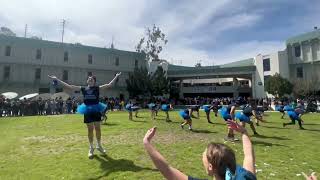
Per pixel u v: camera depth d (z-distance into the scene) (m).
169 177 2.74
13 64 52.62
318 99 44.31
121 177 6.98
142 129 15.48
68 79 57.50
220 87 63.06
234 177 2.54
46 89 54.50
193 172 7.48
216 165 2.55
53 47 56.22
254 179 2.56
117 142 11.45
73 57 58.16
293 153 10.03
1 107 31.33
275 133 15.23
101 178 6.96
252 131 15.82
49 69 55.69
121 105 40.03
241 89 61.03
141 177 6.96
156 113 25.34
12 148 10.56
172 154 9.49
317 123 21.20
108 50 62.12
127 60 64.62
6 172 7.53
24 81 53.31
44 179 6.97
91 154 8.71
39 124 19.09
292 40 54.47
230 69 58.72
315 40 51.44
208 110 19.52
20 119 22.92
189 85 68.44
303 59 53.09
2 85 51.34
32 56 54.19
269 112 33.19
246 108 14.44
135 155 9.10
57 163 8.29
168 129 15.77
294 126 18.88
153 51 71.00
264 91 54.62
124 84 63.59
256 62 56.53
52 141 11.88
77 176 7.13
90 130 8.82
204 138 12.84
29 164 8.29
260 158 9.15
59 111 34.78
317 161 8.95
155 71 60.88
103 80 61.22
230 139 12.48
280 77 47.81
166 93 58.75
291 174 7.47
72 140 12.00
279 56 53.12
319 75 51.22
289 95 48.12
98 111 8.90
